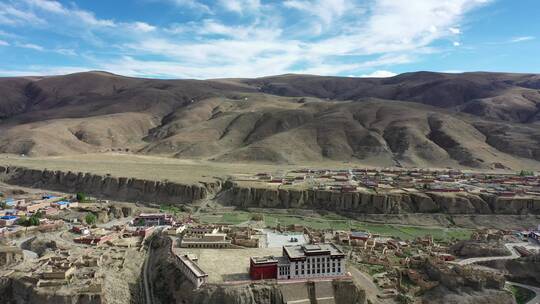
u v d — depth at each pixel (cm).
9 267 18288
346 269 18850
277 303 16100
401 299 16962
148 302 17312
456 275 18188
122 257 19988
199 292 16138
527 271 19562
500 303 17162
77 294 15650
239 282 16450
